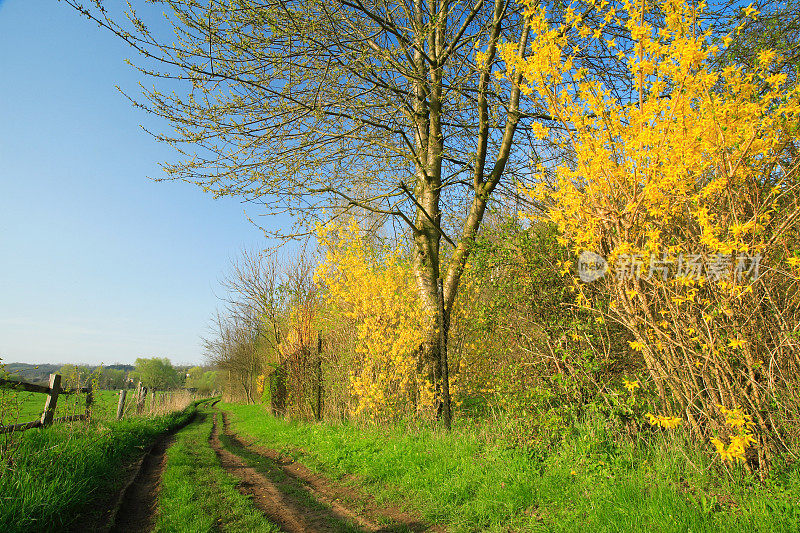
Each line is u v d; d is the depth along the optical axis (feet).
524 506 12.80
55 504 13.38
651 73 10.33
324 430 28.40
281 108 26.55
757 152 10.03
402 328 25.88
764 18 14.47
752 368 10.66
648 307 11.21
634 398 13.51
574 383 15.79
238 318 73.77
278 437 32.32
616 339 16.02
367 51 24.81
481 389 23.93
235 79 23.50
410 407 25.34
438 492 14.89
